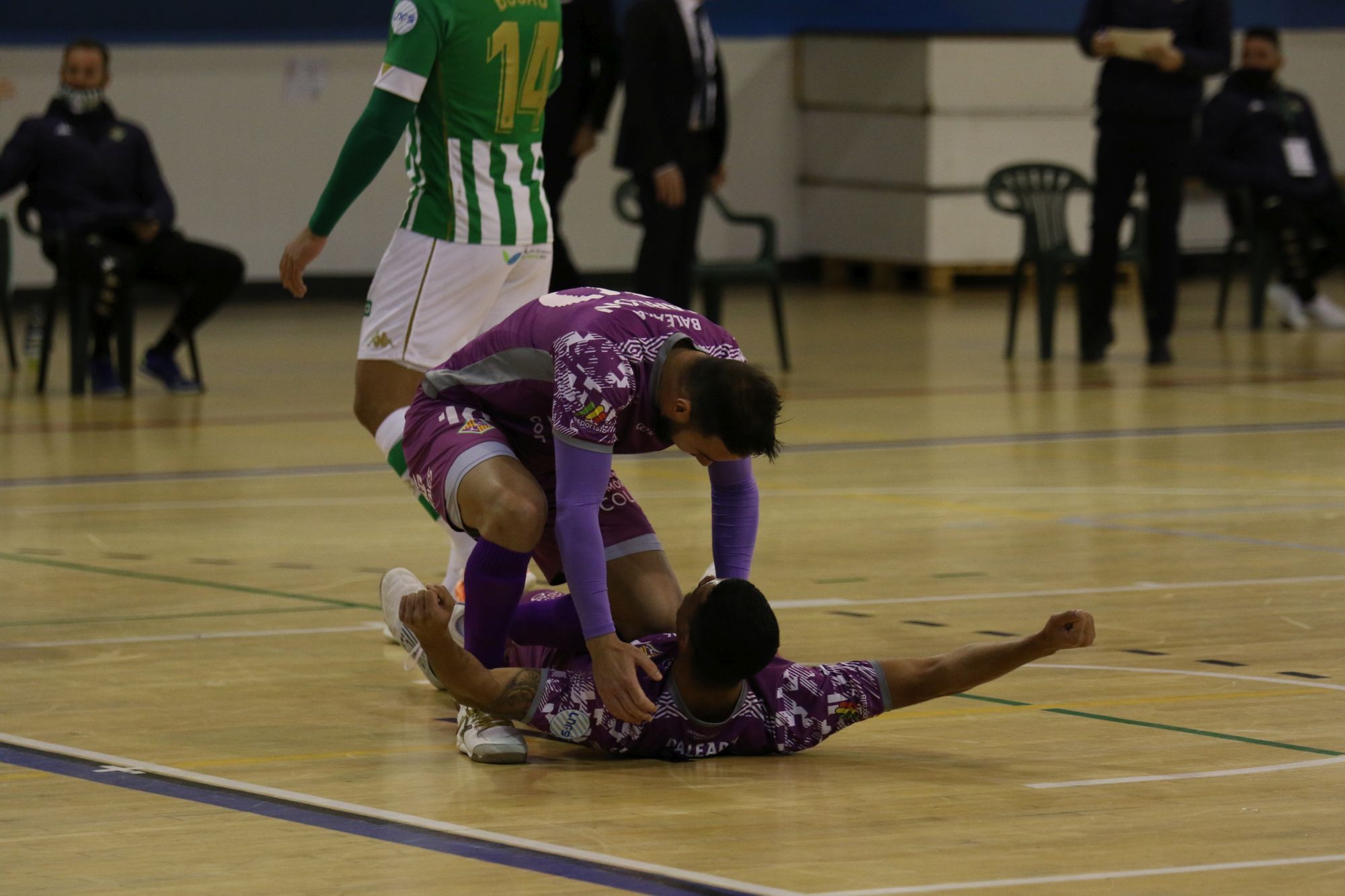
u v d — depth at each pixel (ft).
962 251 93.91
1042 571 33.60
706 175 63.98
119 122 60.39
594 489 20.58
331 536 36.86
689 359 20.06
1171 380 63.52
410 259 28.89
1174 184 65.62
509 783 20.53
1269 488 42.93
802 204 99.71
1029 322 82.69
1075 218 94.63
